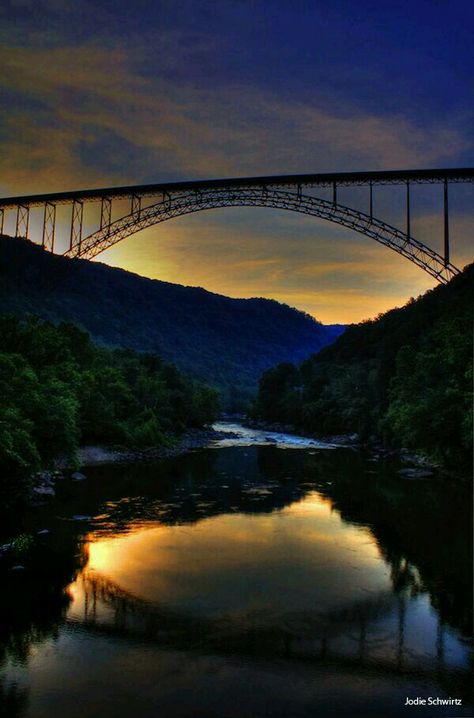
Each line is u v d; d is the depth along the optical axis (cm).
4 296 11394
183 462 5512
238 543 2581
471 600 1928
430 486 4131
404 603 1898
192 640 1611
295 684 1388
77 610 1795
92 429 5594
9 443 2927
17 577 2070
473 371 4197
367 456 6291
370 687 1380
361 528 2869
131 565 2242
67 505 3281
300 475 4672
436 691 1371
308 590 2009
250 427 12456
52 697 1309
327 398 10200
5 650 1530
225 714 1259
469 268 8725
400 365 5941
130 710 1266
